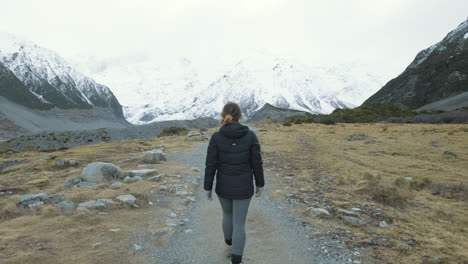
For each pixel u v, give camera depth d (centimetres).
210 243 503
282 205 720
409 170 1251
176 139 2598
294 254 465
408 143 2142
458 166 1362
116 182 829
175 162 1341
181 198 762
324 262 437
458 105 10100
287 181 995
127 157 1430
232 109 425
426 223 609
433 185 956
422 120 4497
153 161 1306
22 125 16588
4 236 463
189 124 8150
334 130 3431
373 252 463
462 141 2125
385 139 2412
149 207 672
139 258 434
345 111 6122
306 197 786
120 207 643
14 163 1377
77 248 444
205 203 739
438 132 2748
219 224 596
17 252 412
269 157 1543
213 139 427
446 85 14075
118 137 6400
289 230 563
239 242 411
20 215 567
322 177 1054
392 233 541
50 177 944
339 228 568
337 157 1585
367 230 557
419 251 462
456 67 15000
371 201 757
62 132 6638
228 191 416
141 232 527
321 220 611
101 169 880
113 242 475
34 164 1248
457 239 517
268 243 507
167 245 486
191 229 564
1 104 19538
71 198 663
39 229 499
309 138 2625
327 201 747
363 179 998
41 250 426
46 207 598
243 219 424
